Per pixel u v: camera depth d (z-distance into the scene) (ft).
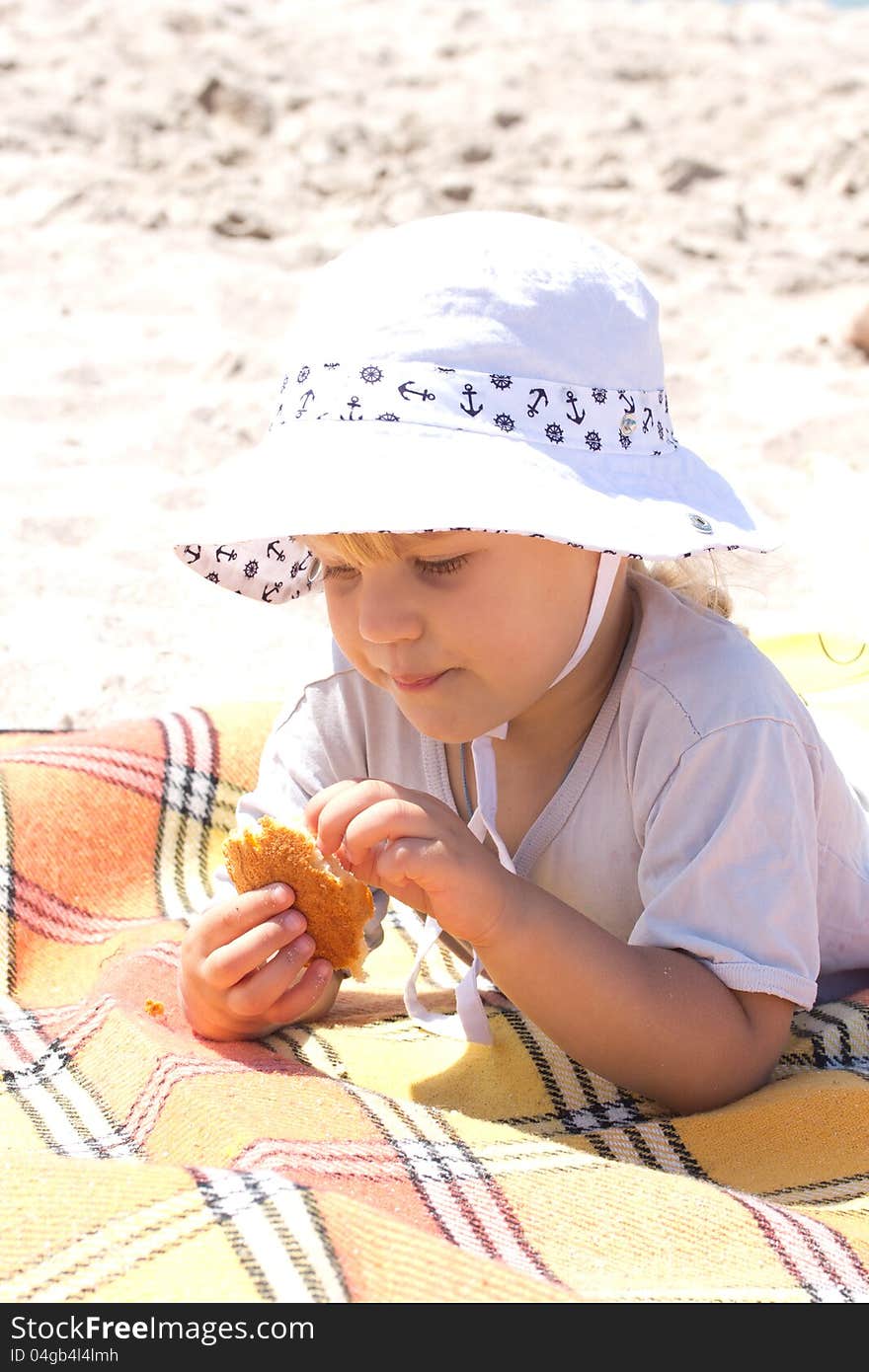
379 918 5.94
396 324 4.77
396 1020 5.67
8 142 21.08
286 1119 4.39
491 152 21.90
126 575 9.89
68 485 11.45
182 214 19.53
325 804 4.93
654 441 5.11
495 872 4.71
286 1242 3.55
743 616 9.37
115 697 8.27
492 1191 4.10
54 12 26.58
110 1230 3.66
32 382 13.92
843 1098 4.72
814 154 22.70
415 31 28.91
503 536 4.62
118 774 6.88
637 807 5.12
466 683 4.77
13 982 6.00
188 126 22.07
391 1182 4.10
